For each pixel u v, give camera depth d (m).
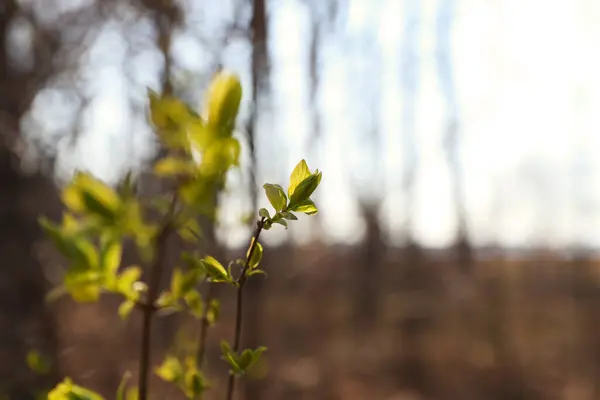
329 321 5.27
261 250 0.62
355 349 5.06
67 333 2.34
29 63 2.68
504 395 4.79
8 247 2.21
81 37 2.75
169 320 2.23
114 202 0.76
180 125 0.70
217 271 0.61
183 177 0.74
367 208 5.67
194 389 0.75
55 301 2.17
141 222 0.79
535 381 4.98
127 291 0.73
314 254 4.71
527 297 6.79
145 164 1.70
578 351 5.67
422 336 5.65
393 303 5.90
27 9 2.75
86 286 0.73
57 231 0.71
